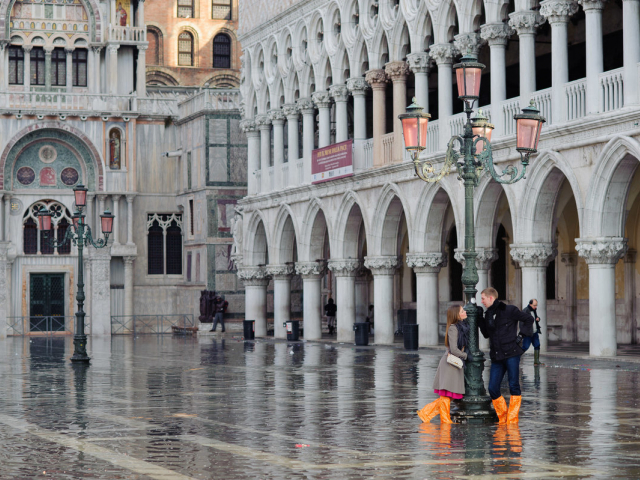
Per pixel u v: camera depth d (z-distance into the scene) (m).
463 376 21.03
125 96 80.50
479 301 43.56
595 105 36.75
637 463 15.76
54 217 80.19
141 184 82.19
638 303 46.75
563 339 51.25
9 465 16.25
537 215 39.88
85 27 82.25
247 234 66.25
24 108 78.06
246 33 65.38
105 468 15.88
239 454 17.23
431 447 17.64
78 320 43.16
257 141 66.00
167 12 98.62
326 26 55.34
